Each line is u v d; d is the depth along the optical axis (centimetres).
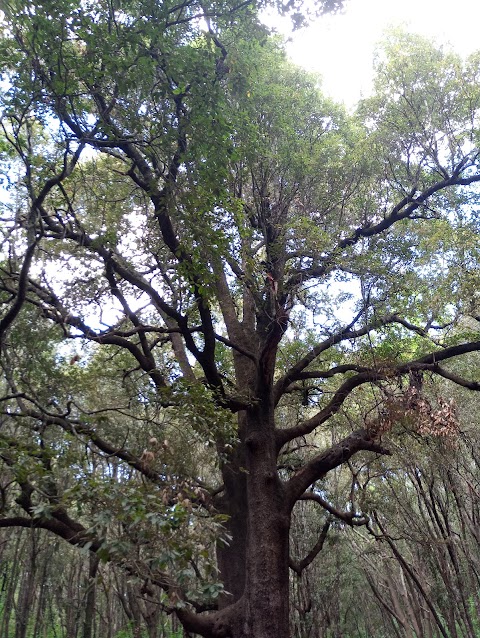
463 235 1147
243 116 1035
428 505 1780
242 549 1166
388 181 1395
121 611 2852
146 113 965
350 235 1346
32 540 1984
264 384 1180
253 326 1397
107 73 824
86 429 881
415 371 1192
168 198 957
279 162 1223
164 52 855
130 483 697
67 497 658
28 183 852
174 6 909
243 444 1253
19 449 783
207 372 1150
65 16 771
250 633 984
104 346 1498
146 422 1111
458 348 1216
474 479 1728
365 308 1201
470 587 1953
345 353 1444
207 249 961
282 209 1246
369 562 2089
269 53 1316
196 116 866
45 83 841
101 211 1212
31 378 1224
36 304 1065
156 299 1095
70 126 892
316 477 1154
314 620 2122
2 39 878
